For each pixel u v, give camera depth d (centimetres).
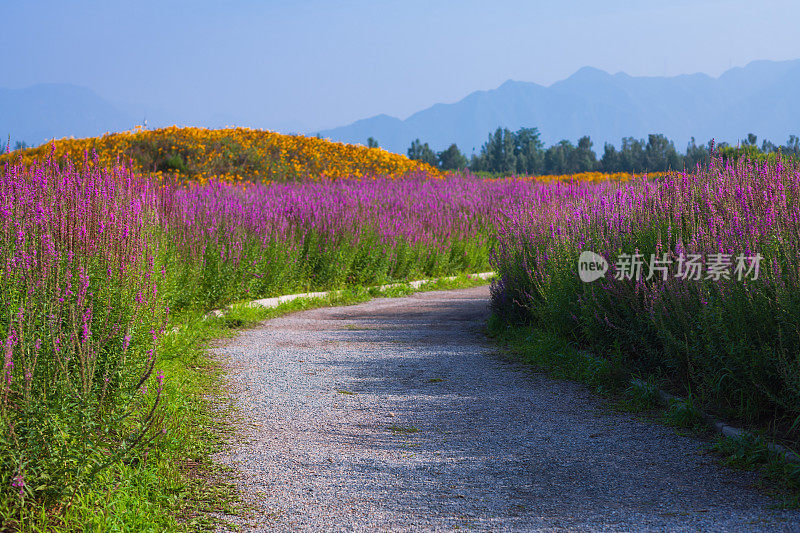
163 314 661
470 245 1727
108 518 329
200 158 2375
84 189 548
